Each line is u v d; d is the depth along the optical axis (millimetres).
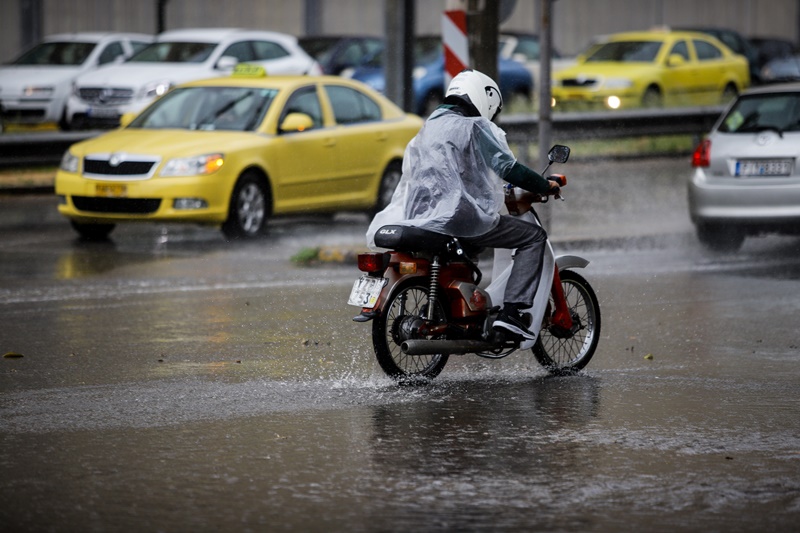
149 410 16891
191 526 12258
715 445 15281
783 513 12734
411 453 14836
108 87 54156
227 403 17312
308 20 93250
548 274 18750
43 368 19547
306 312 24656
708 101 67188
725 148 32750
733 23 108438
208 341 21734
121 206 34250
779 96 32812
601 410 17062
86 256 32531
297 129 35781
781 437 15664
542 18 32875
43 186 46281
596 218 39781
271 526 12258
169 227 38844
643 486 13594
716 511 12781
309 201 36469
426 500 13078
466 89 18359
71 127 54938
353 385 18469
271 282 28406
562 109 63562
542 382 18922
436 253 18281
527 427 16109
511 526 12289
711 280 29078
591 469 14227
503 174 17906
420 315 18641
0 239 35625
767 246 35250
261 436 15586
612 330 23234
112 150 34469
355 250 31219
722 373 19578
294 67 60062
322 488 13469
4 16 83312
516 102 61969
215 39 57781
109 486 13547
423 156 18156
